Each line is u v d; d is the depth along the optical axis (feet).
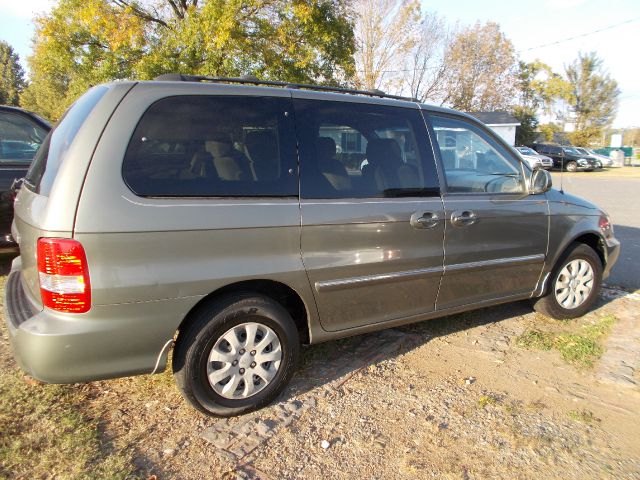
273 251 9.40
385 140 11.21
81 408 9.81
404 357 12.50
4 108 16.98
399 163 11.27
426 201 11.37
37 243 7.97
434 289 11.85
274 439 9.09
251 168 9.34
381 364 12.10
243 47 45.34
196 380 9.04
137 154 8.37
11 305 8.96
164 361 8.73
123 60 47.55
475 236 12.17
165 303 8.48
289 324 9.93
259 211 9.20
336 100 10.71
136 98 8.56
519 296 13.76
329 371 11.68
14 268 11.08
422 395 10.70
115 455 8.43
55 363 7.93
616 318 15.11
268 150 9.58
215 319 9.04
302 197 9.76
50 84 121.80
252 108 9.58
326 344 13.10
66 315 7.93
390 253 10.82
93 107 8.50
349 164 10.59
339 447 8.93
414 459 8.64
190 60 46.34
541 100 150.00
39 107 138.41
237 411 9.57
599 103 145.59
